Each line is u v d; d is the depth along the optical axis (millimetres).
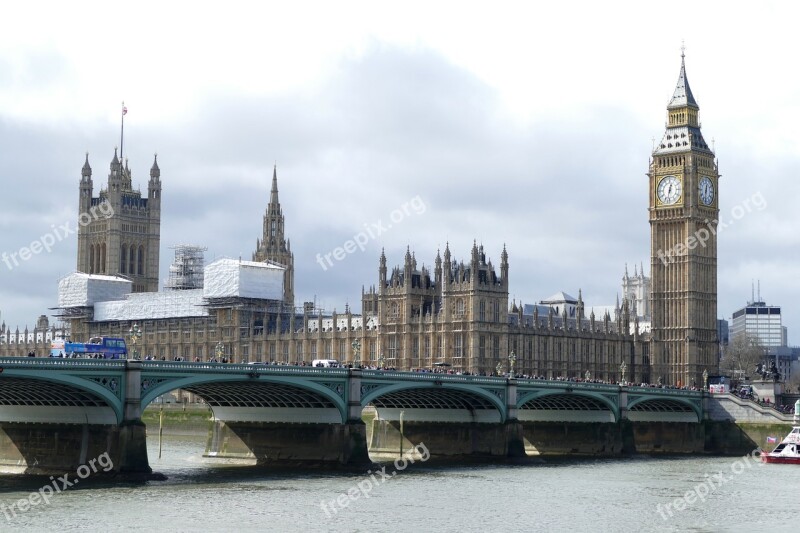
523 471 191875
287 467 184250
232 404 193375
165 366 159000
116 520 129375
